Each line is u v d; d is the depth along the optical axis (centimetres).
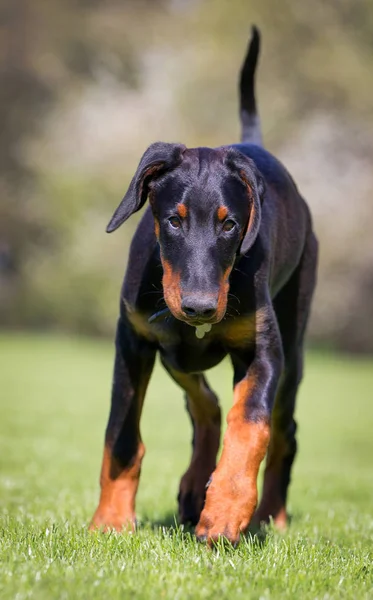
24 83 3828
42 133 3541
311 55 2928
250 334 500
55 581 366
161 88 3294
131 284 519
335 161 2964
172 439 1300
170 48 3359
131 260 525
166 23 3466
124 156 3167
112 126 3272
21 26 3878
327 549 471
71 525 504
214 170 477
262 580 385
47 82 3728
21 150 3653
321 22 2994
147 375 535
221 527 448
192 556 427
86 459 1023
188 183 473
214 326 499
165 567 404
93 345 3194
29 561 400
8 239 3725
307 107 2986
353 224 2819
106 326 3334
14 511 626
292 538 519
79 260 3188
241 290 494
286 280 594
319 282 2828
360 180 2914
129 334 527
